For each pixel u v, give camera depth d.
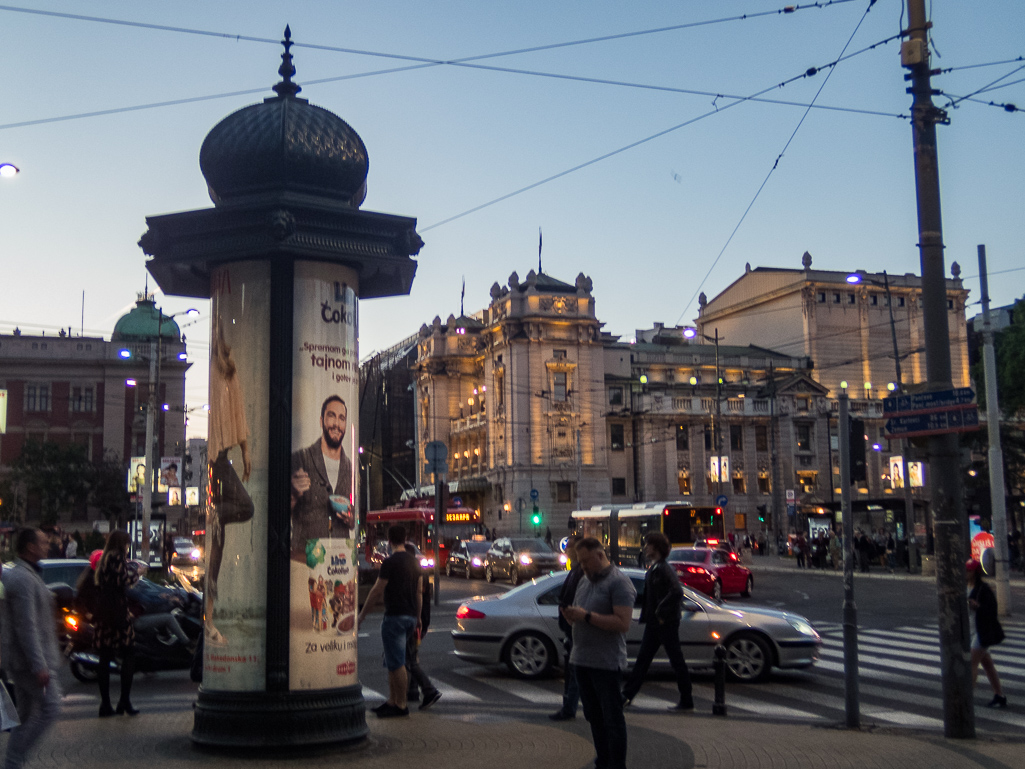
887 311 91.56
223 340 9.51
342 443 9.53
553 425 79.75
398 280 10.64
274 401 9.21
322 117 9.81
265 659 8.95
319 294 9.55
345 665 9.26
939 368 10.41
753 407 84.00
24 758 7.25
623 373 87.75
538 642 14.86
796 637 14.57
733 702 12.90
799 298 91.25
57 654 7.67
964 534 10.22
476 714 11.55
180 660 14.79
